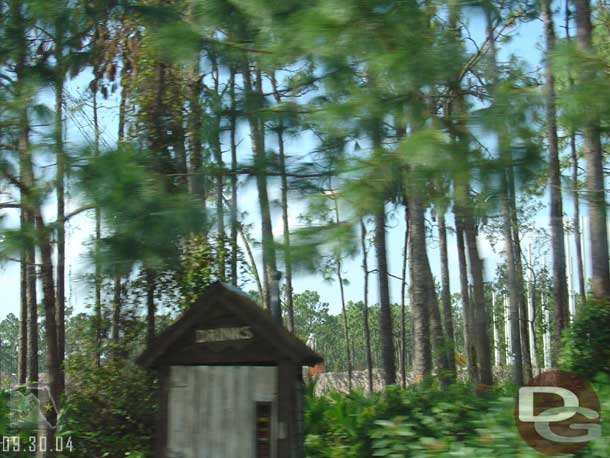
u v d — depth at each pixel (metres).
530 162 5.89
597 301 10.57
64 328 14.06
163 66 10.20
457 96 6.55
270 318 6.58
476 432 5.62
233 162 7.12
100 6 7.59
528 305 33.84
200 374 6.59
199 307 6.57
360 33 5.91
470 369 20.36
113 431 10.01
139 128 9.74
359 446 6.93
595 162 9.82
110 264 5.91
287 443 6.32
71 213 6.52
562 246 16.69
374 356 62.00
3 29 7.30
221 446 6.45
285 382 6.40
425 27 6.11
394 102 6.06
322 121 6.22
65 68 7.57
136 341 10.98
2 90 6.85
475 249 12.68
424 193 5.83
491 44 6.98
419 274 14.70
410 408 6.84
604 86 5.74
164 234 5.97
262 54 7.07
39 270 8.14
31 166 6.50
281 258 5.62
